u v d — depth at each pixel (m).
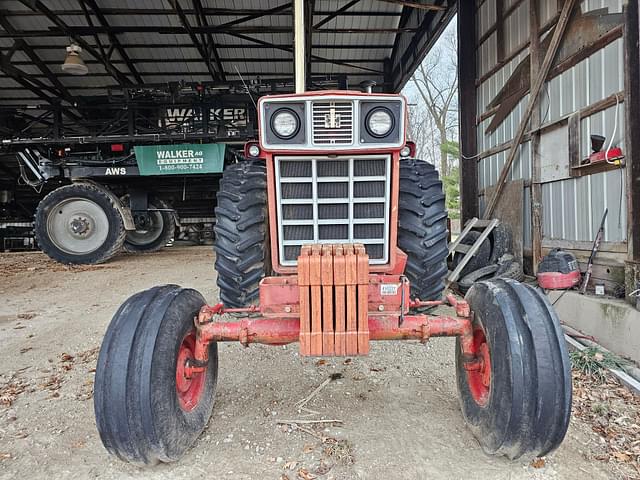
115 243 7.89
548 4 4.95
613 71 3.96
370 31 8.69
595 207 4.22
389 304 2.07
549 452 1.88
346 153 2.18
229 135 8.25
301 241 2.29
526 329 1.88
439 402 2.68
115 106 8.95
